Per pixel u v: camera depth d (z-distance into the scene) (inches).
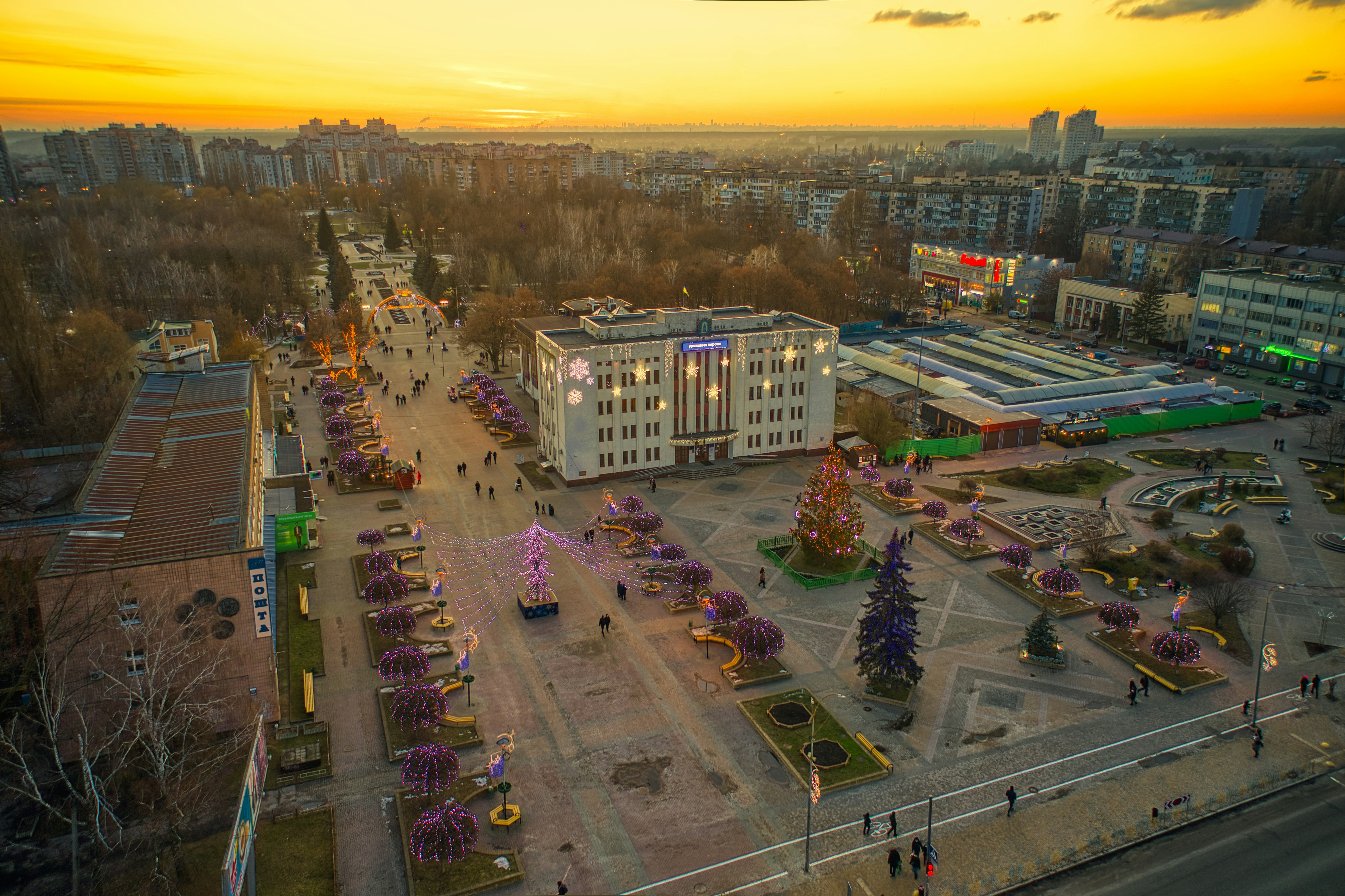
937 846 2041.1
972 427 5017.2
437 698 2372.0
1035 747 2412.6
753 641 2669.8
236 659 2390.5
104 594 2231.8
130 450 3201.3
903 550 3676.2
